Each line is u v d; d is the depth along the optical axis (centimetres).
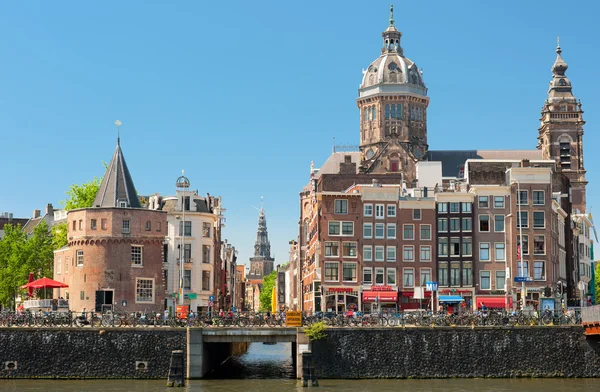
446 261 9938
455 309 8962
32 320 7212
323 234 9944
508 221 9944
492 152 14162
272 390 6291
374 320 7406
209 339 7138
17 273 10338
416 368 7131
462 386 6550
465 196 9988
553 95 14562
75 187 10719
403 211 10012
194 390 6288
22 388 6372
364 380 6994
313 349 7125
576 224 12825
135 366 7031
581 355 7175
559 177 11994
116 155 9188
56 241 10556
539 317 7400
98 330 7069
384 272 9919
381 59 14112
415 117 14012
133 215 8562
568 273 11906
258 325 7319
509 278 9769
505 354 7181
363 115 14188
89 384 6662
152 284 8606
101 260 8444
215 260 11938
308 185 14175
